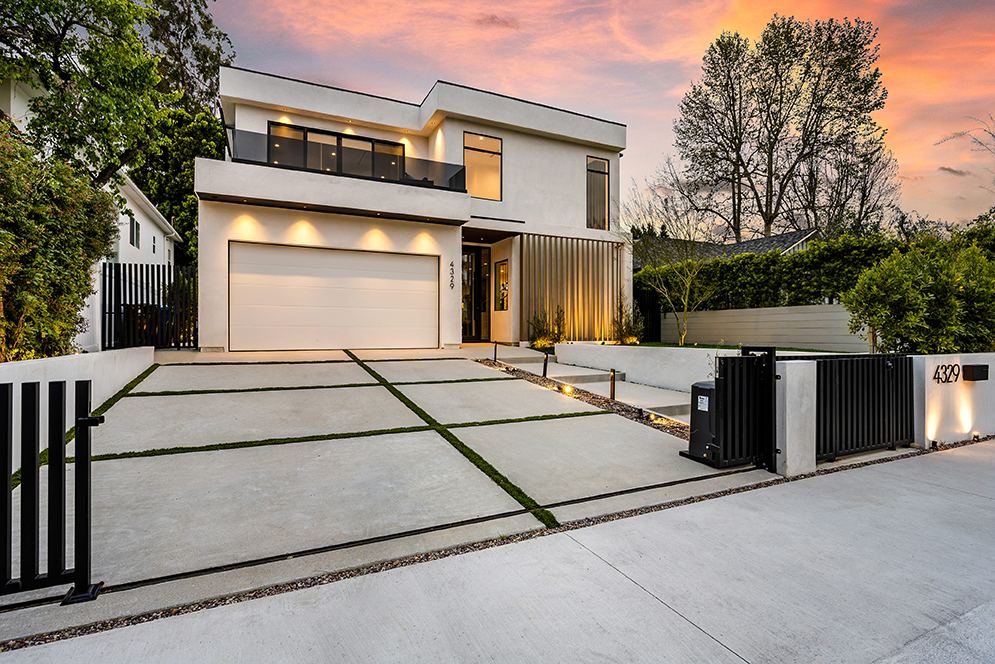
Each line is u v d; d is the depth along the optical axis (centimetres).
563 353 1112
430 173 1151
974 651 191
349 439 487
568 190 1464
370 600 223
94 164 883
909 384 539
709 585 238
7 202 433
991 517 332
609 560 265
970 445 557
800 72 2184
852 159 2147
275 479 377
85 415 222
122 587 227
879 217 2030
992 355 629
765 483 404
